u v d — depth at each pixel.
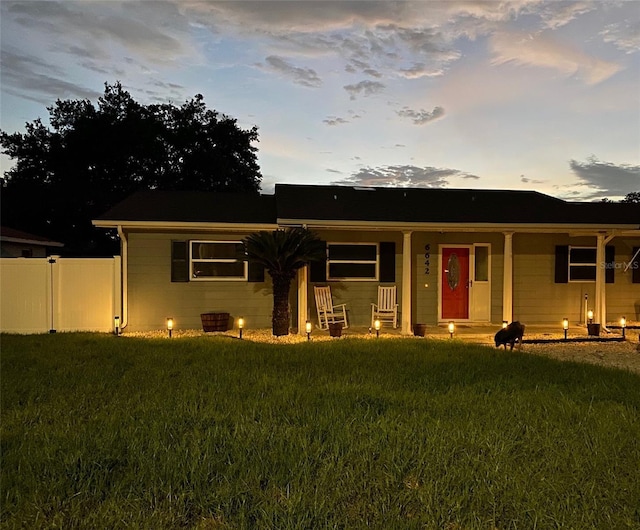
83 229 23.47
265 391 5.65
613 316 12.66
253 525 2.87
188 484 3.32
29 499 3.07
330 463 3.57
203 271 11.36
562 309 12.50
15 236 15.88
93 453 3.75
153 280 11.11
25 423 4.51
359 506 3.05
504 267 11.19
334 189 13.75
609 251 12.66
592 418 4.64
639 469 3.56
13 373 6.45
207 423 4.50
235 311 11.48
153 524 2.84
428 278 12.25
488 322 12.43
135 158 23.45
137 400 5.24
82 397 5.35
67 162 22.84
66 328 10.95
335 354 7.94
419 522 2.86
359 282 11.99
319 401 5.19
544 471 3.51
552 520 2.88
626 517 2.93
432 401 5.20
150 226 10.52
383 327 11.91
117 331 10.57
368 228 10.77
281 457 3.70
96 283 11.02
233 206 12.16
